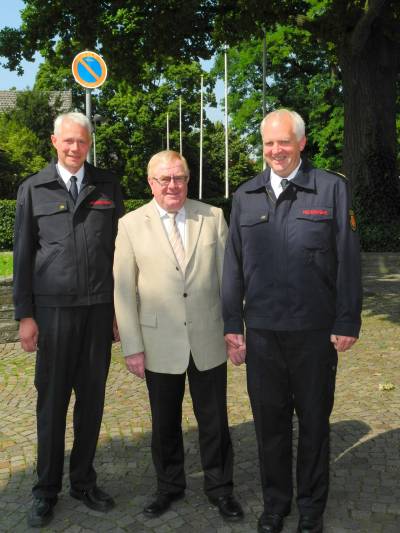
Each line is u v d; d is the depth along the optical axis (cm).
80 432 322
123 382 536
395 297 912
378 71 1395
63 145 300
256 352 295
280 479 302
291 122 275
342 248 278
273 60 2881
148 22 1494
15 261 310
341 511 312
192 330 307
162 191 299
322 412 289
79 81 866
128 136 4584
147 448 396
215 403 315
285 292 284
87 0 1409
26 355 630
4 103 4766
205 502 326
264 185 286
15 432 428
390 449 386
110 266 319
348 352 621
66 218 306
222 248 317
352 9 1279
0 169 2744
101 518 312
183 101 4703
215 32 1558
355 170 1422
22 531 301
